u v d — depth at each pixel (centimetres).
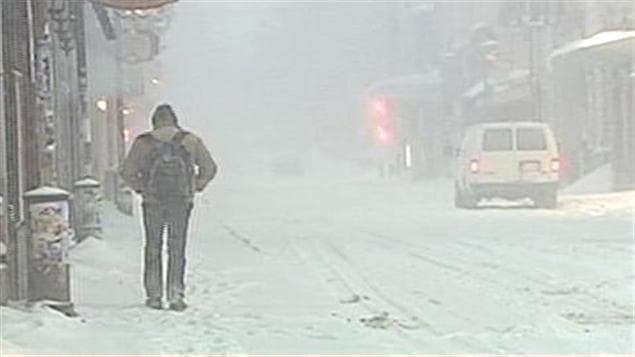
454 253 5884
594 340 3259
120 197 8488
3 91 3897
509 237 6869
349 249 6212
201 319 3659
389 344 3219
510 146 10044
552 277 4753
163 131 3919
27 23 3878
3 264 3659
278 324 3569
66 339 3192
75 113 6588
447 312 3828
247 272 5038
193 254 5884
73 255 5184
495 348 3147
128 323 3525
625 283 4538
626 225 7638
